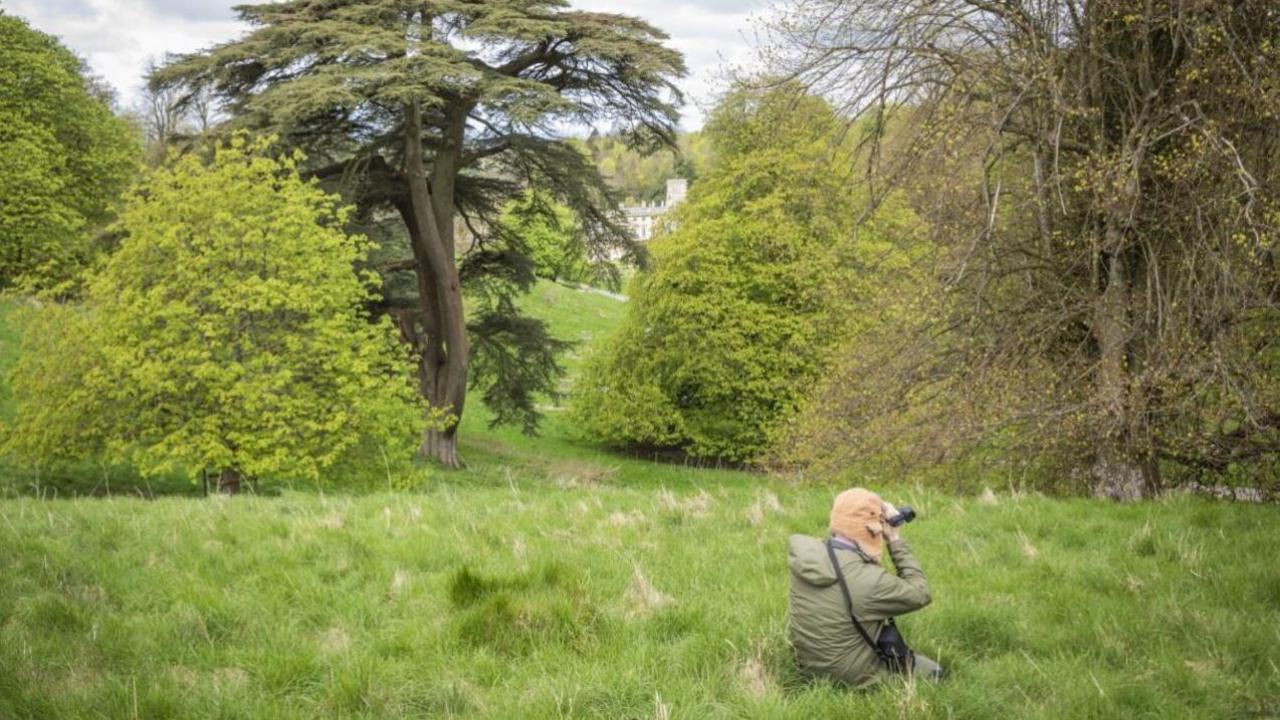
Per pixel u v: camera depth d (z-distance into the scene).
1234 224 10.05
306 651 4.83
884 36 11.90
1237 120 10.16
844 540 4.46
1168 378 10.91
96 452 18.91
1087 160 10.90
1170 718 4.02
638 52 23.23
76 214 35.41
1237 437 11.44
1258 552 6.38
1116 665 4.70
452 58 22.25
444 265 26.08
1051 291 12.43
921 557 6.77
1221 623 5.04
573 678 4.39
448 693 4.38
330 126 24.09
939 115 11.93
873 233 22.78
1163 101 11.09
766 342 29.62
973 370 12.73
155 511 8.35
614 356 34.03
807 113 13.71
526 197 29.59
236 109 24.11
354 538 6.96
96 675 4.55
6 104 35.81
